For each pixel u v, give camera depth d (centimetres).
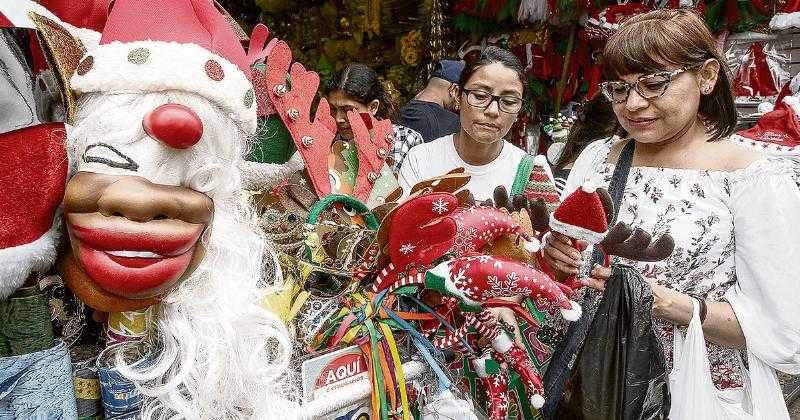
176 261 67
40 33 66
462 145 174
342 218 106
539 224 103
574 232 93
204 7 73
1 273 62
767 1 342
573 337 115
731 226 120
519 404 110
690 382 113
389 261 92
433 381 93
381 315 89
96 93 67
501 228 89
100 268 64
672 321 116
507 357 95
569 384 111
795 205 113
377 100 227
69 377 70
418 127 238
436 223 84
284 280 90
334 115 224
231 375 73
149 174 65
